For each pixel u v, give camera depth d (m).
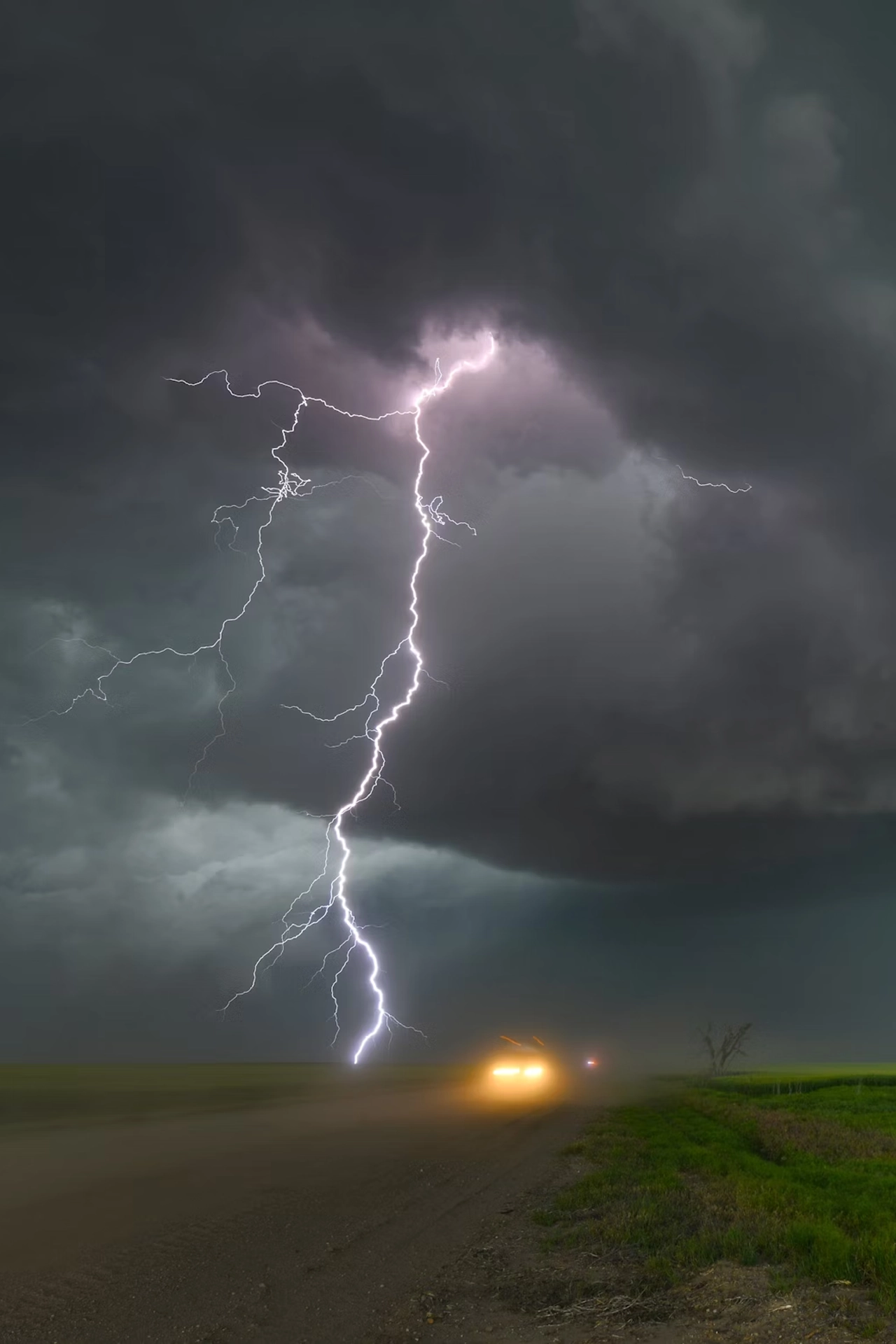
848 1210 13.56
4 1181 16.44
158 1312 8.68
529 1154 21.50
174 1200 14.53
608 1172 17.41
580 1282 10.08
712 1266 10.56
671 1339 8.26
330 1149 22.03
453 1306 9.29
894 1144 23.88
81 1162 19.17
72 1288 9.38
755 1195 14.55
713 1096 47.97
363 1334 8.37
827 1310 8.77
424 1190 16.20
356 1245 11.70
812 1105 42.50
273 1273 10.17
